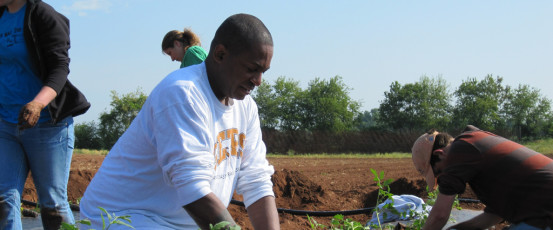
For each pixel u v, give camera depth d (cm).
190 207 210
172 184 216
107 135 4259
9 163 349
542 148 3294
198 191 208
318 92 5269
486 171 298
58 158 367
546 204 289
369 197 716
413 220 464
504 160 295
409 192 700
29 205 584
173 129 211
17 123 349
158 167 229
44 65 354
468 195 693
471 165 298
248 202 254
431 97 5453
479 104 5331
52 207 370
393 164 1694
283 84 5328
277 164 1642
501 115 5625
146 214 231
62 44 359
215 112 225
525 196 292
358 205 689
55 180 368
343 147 3447
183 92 213
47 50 352
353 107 5378
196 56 505
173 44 555
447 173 303
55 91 345
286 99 5325
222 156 234
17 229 353
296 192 689
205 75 223
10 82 353
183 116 212
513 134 5250
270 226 246
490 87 5503
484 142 302
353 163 1742
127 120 4259
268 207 251
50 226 372
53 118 354
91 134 4300
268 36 215
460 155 301
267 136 3425
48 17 351
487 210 354
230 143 238
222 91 224
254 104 258
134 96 4325
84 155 1596
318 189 712
